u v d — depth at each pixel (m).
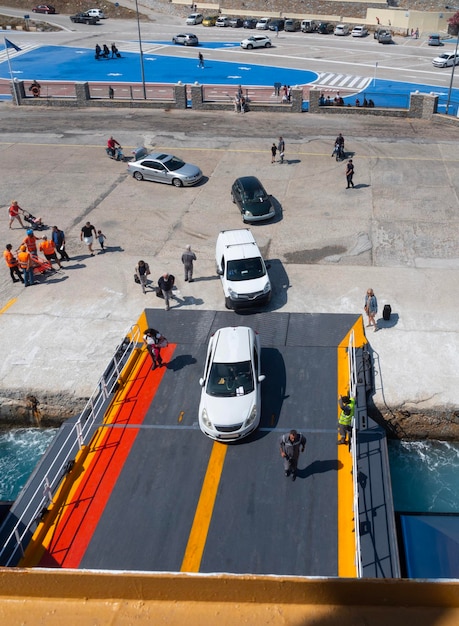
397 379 16.16
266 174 30.44
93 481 13.24
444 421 15.57
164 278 18.98
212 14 86.12
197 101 42.25
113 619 2.29
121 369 16.86
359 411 14.91
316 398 15.52
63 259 22.97
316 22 78.50
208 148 34.28
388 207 26.36
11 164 32.69
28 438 16.55
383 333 17.98
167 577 2.32
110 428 14.84
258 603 2.32
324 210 26.34
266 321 18.84
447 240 23.45
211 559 11.38
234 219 25.92
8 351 17.84
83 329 18.78
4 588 2.38
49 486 12.43
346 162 31.53
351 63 59.50
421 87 49.84
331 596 2.29
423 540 11.52
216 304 19.89
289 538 11.72
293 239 24.00
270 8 85.00
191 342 18.06
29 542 11.73
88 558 11.48
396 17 76.69
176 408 15.45
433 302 19.42
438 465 15.12
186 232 24.92
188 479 13.22
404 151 32.94
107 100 43.56
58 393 16.34
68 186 29.78
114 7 88.44
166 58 62.44
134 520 12.26
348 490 12.72
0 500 14.42
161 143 35.28
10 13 88.25
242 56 63.12
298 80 52.53
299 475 13.16
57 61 61.81
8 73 56.69
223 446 14.10
